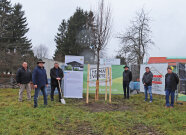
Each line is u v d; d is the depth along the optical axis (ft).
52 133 14.43
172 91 24.91
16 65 79.10
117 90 34.12
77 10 116.16
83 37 108.17
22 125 15.71
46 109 21.38
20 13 129.80
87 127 16.11
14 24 117.60
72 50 107.76
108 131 14.93
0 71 77.15
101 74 29.32
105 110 22.20
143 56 74.59
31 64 80.02
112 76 34.27
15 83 52.90
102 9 28.37
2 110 21.04
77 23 111.55
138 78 48.44
